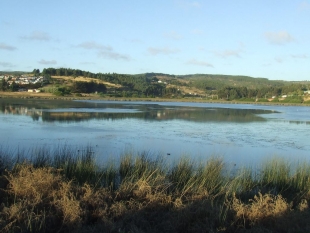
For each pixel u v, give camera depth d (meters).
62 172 11.81
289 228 8.24
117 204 8.46
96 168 12.82
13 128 28.36
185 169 12.49
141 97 136.88
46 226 7.48
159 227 7.88
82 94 126.25
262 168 14.84
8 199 8.62
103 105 71.31
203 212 8.45
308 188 11.98
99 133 26.84
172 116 46.25
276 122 41.78
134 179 11.23
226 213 8.55
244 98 142.75
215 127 33.91
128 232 7.35
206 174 12.01
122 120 38.09
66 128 29.41
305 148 22.58
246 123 39.34
